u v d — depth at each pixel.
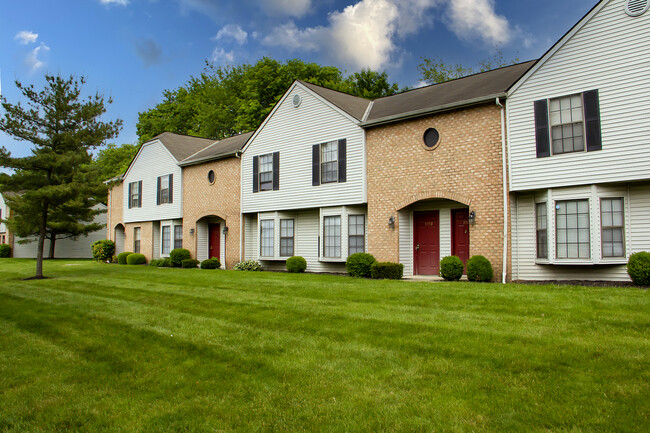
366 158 15.76
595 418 3.84
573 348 5.51
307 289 11.02
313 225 18.05
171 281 14.13
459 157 13.43
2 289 13.93
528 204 12.60
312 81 34.47
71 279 16.02
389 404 4.30
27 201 16.89
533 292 9.28
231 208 20.95
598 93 11.16
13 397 4.88
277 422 4.05
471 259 12.67
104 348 6.69
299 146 18.00
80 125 18.09
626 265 11.03
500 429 3.74
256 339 6.72
